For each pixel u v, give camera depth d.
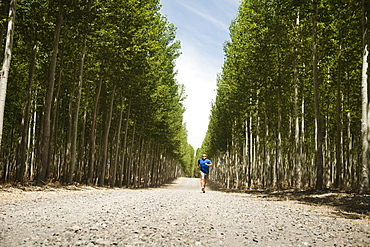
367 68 13.97
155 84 29.28
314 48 18.83
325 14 19.45
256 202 13.21
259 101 29.52
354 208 10.45
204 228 5.93
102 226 5.56
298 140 21.80
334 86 24.36
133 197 12.71
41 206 8.16
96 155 36.16
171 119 42.16
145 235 4.99
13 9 12.54
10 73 22.25
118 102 30.56
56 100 21.03
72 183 20.33
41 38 18.50
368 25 14.21
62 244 4.21
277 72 25.20
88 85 25.58
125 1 21.09
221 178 61.75
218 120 44.19
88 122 32.91
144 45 23.66
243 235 5.45
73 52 21.47
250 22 25.36
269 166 26.48
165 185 57.28
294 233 5.84
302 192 18.25
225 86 32.91
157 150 54.91
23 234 4.73
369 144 13.49
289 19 23.45
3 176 24.11
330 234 5.77
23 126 17.94
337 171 19.33
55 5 17.41
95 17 18.91
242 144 44.56
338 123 19.64
